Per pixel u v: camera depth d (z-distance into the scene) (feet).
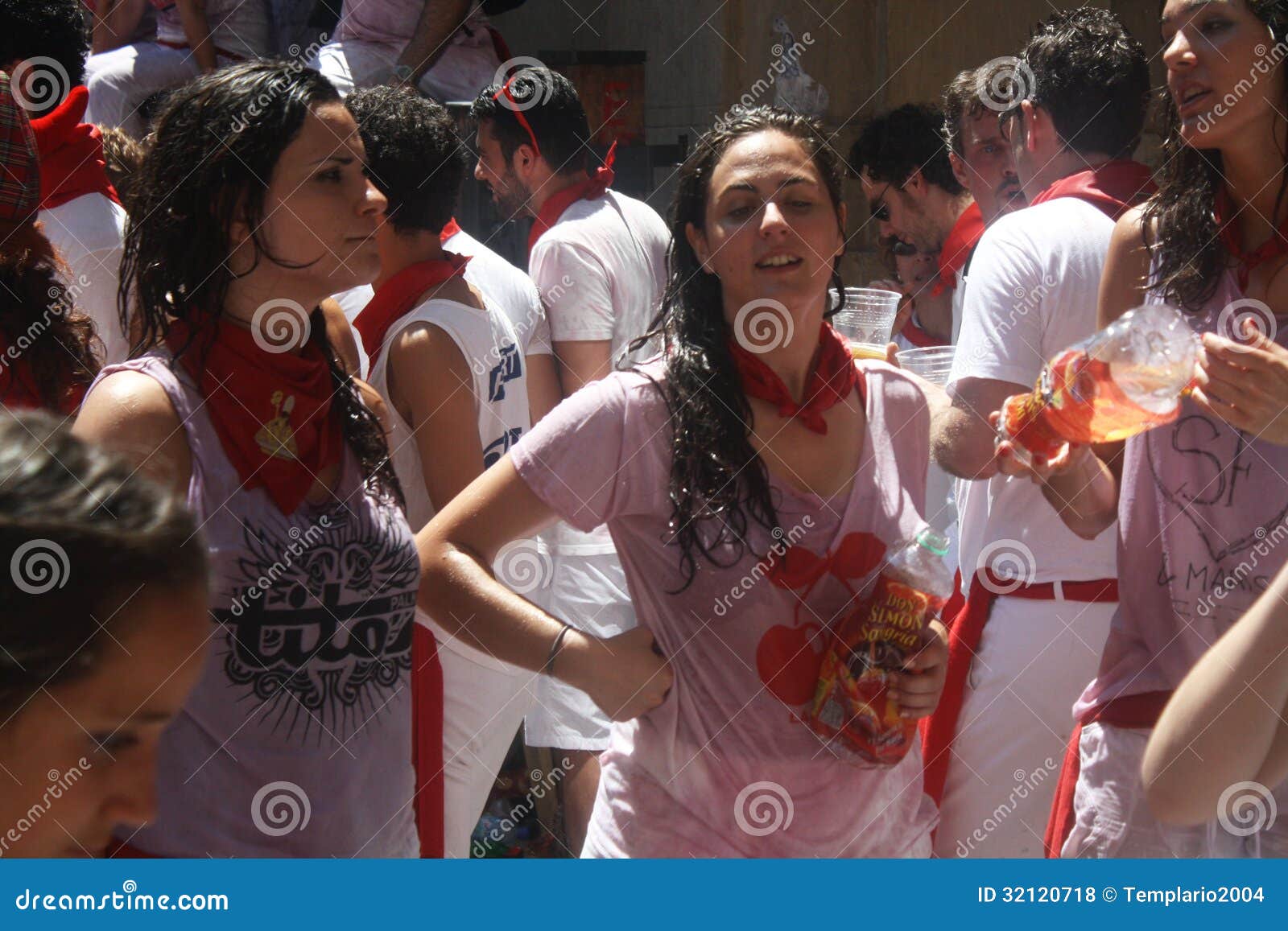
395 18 14.88
